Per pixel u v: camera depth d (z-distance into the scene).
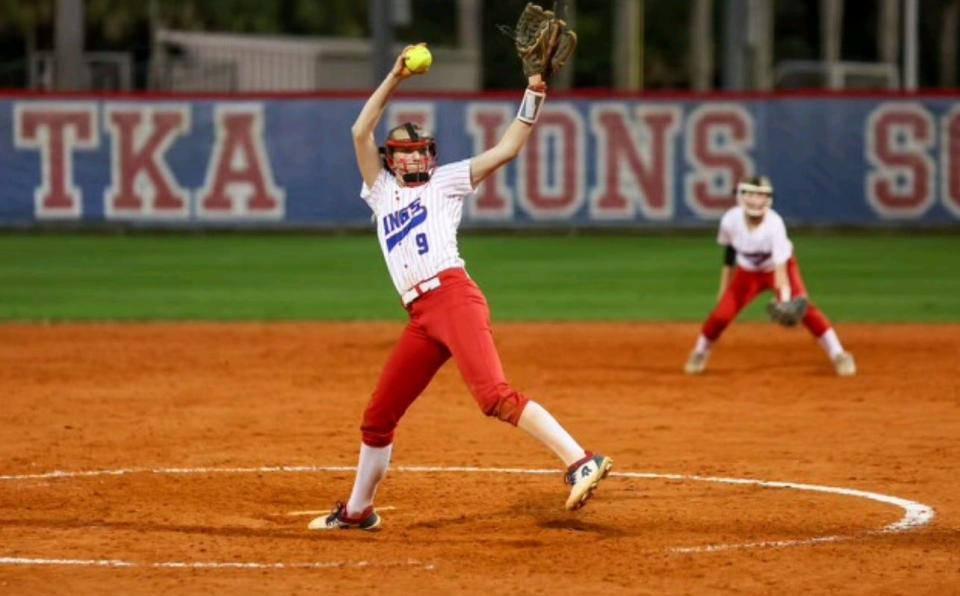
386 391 32.75
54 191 118.81
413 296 32.34
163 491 38.31
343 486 39.09
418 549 31.56
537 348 67.81
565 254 108.00
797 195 118.38
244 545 32.00
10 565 30.09
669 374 60.34
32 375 60.22
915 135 117.69
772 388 56.59
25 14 188.88
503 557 30.77
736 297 59.41
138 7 194.38
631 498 37.06
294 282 94.25
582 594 27.69
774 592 27.83
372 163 32.88
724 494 37.47
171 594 27.72
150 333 73.31
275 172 119.12
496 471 40.97
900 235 118.31
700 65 197.00
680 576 29.05
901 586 28.19
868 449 44.00
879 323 76.12
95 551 31.39
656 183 118.69
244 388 56.97
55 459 42.88
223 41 168.62
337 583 28.52
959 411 50.97
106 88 152.62
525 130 32.47
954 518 34.34
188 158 118.81
